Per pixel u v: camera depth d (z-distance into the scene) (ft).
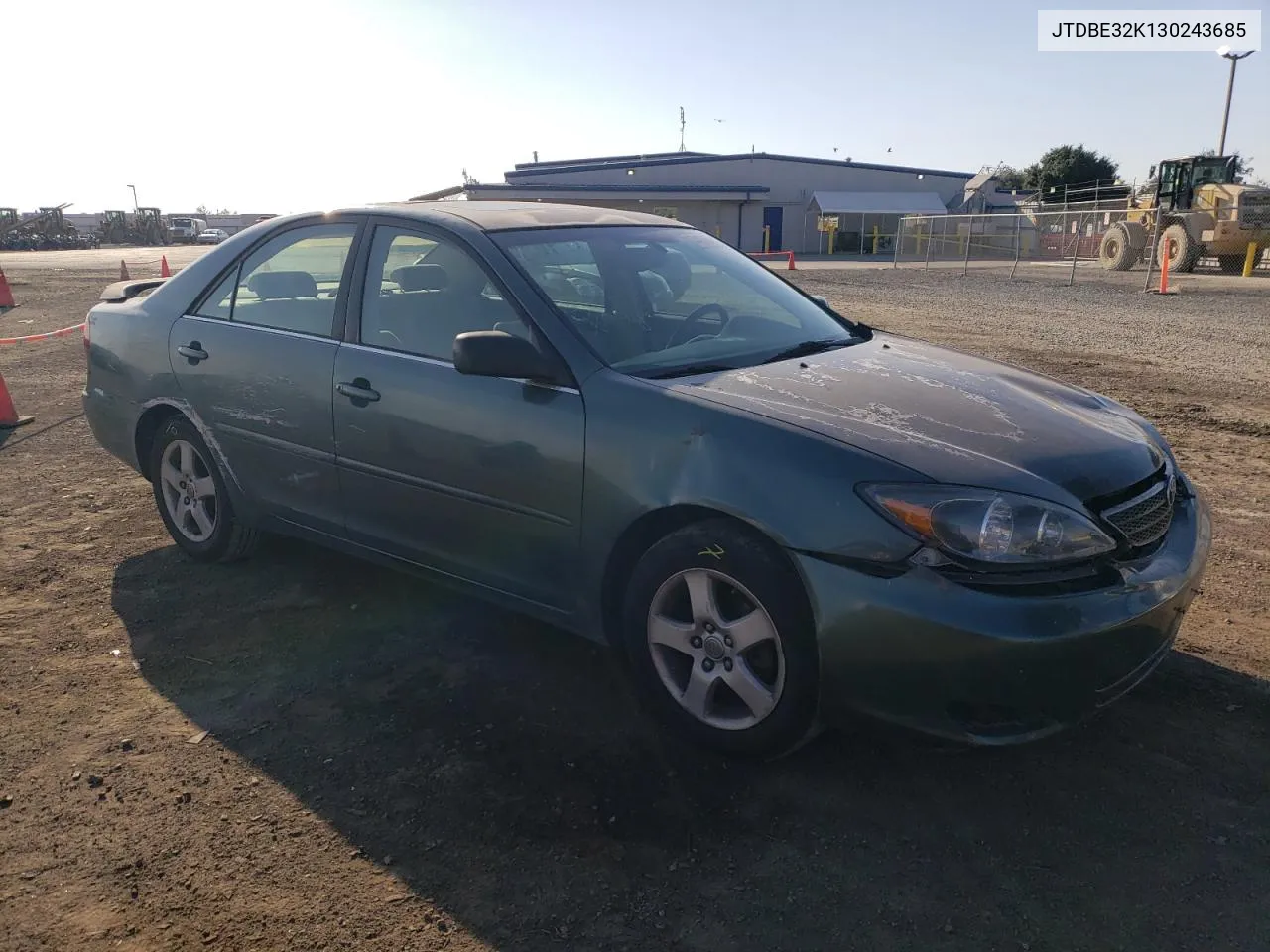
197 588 14.21
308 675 11.61
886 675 8.37
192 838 8.73
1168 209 88.69
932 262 120.88
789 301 13.55
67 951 7.44
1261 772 9.55
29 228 203.82
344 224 12.98
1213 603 13.39
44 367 33.83
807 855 8.45
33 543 16.06
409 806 9.13
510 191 151.53
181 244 243.19
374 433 11.84
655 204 162.20
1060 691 8.22
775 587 8.81
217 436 14.01
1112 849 8.50
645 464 9.54
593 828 8.80
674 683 9.98
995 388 10.86
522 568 10.91
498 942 7.51
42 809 9.14
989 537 8.20
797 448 8.86
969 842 8.60
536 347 10.57
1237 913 7.72
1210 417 24.72
